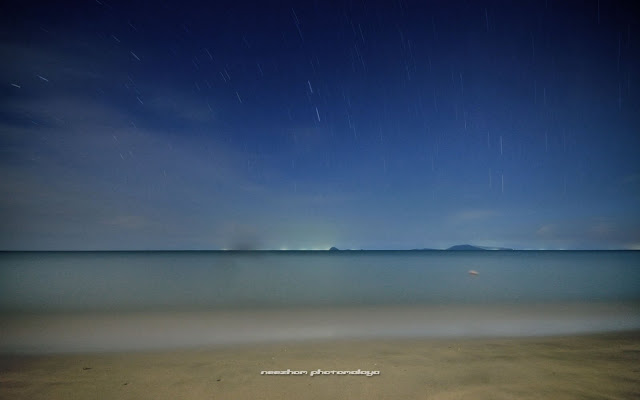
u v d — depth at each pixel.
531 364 5.73
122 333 8.80
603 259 83.81
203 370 5.56
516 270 39.56
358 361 6.00
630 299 15.09
